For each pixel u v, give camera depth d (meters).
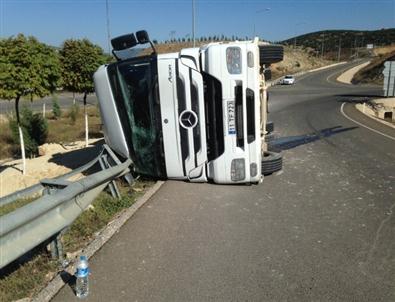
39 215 3.70
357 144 13.59
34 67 12.39
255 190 7.59
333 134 16.22
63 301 3.75
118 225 5.68
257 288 4.04
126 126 7.70
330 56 177.00
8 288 3.87
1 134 22.83
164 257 4.70
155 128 7.47
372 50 166.25
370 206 6.74
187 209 6.44
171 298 3.84
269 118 22.77
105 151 8.27
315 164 10.20
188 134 7.41
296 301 3.81
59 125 26.59
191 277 4.24
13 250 3.39
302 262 4.61
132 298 3.83
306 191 7.63
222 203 6.77
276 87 60.12
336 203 6.89
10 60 12.11
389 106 32.44
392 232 5.55
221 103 7.16
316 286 4.08
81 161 14.08
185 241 5.18
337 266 4.52
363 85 62.53
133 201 6.78
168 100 7.32
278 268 4.46
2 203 4.83
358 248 5.01
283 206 6.69
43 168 13.69
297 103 33.69
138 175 8.33
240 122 7.25
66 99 48.78
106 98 7.82
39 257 4.45
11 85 12.15
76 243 5.01
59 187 4.83
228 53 7.00
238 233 5.47
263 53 8.16
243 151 7.39
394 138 15.05
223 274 4.31
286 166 9.92
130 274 4.29
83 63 16.73
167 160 7.60
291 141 14.35
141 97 7.45
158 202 6.77
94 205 6.36
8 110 35.75
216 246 5.03
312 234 5.47
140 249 4.91
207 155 7.48
